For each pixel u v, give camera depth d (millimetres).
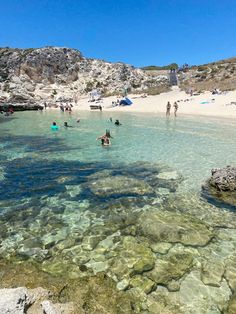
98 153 18922
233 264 7293
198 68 88125
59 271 7027
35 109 64438
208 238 8445
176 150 19344
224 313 5754
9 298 5098
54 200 11336
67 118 43625
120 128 30547
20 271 7020
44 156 18234
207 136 24391
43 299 5703
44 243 8344
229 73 73125
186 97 58469
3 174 14547
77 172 14820
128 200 11203
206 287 6480
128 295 6191
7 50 96312
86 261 7465
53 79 94125
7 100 70688
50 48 96500
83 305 5758
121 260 7480
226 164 15844
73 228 9188
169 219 9547
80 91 92125
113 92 86750
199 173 14383
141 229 8977
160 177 13875
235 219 9656
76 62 99250
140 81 99000
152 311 5773
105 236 8680
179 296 6199
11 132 28828
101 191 12055
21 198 11555
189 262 7371
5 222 9594
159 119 38062
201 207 10562
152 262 7375
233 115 37938
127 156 17984
